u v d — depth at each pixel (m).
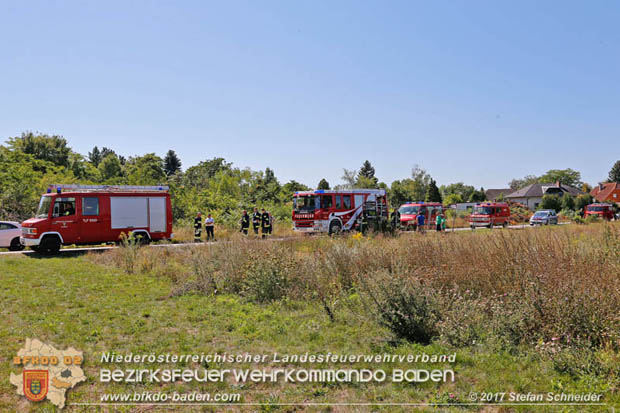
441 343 6.01
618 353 4.97
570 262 7.17
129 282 10.87
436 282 7.79
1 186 27.77
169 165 102.50
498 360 5.39
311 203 23.86
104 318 7.43
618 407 4.14
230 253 11.06
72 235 17.77
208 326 7.10
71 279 11.16
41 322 7.10
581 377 4.77
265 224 23.48
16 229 19.00
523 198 85.19
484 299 6.91
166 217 20.03
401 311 6.40
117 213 18.84
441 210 30.86
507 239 9.09
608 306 5.64
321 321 7.29
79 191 18.45
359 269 9.58
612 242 9.58
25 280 10.90
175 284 10.62
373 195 25.30
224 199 36.97
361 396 4.63
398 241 12.02
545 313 5.94
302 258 10.87
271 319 7.50
